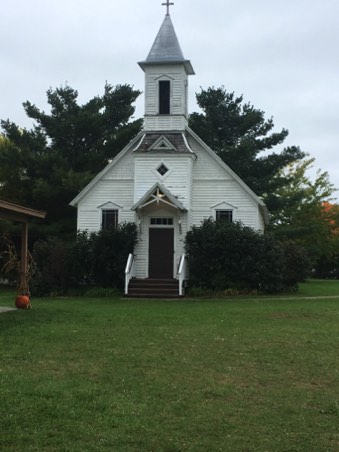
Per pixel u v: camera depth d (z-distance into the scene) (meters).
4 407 7.77
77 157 38.44
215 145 42.50
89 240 27.86
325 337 13.53
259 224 30.41
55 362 10.57
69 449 6.41
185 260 27.52
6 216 17.81
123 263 27.31
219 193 29.48
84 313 17.73
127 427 7.14
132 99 41.19
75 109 39.25
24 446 6.48
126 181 29.83
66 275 27.47
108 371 9.96
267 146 42.47
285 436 6.99
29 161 37.00
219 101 43.38
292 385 9.36
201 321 16.11
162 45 30.56
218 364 10.63
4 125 38.59
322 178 51.81
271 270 27.00
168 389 8.92
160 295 25.69
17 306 18.73
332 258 55.47
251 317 17.20
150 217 28.77
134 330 14.24
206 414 7.75
